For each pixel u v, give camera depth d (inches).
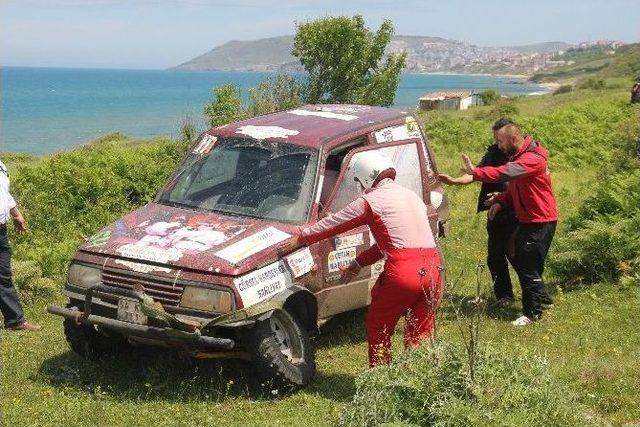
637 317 349.7
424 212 261.9
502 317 361.7
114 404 255.3
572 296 389.4
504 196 364.2
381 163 263.7
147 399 258.7
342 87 926.4
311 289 281.4
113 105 6373.0
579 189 748.0
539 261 348.5
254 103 813.9
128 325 255.1
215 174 310.7
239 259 259.0
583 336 325.1
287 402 257.4
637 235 421.4
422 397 199.9
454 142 1237.7
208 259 258.7
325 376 283.1
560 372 255.9
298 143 307.6
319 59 921.5
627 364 268.7
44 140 3216.0
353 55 925.8
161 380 279.3
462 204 684.1
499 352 210.5
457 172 885.8
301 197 292.7
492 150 371.9
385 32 946.1
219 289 252.5
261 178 301.9
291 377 260.8
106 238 281.0
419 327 257.0
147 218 293.6
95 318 261.7
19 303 340.2
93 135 3405.5
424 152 350.3
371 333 261.7
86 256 275.6
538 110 2411.4
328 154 305.1
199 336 247.9
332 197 299.1
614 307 366.3
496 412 192.2
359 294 305.7
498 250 375.6
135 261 266.2
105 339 294.4
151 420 240.7
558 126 1205.7
